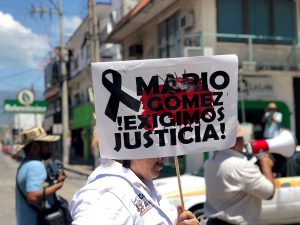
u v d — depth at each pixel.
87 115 34.47
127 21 22.72
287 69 18.28
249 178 4.61
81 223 2.23
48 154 4.89
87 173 22.25
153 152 2.65
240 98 18.44
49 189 4.54
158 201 2.72
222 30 18.08
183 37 17.77
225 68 2.78
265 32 18.62
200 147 2.74
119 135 2.62
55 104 49.81
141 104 2.65
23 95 40.84
